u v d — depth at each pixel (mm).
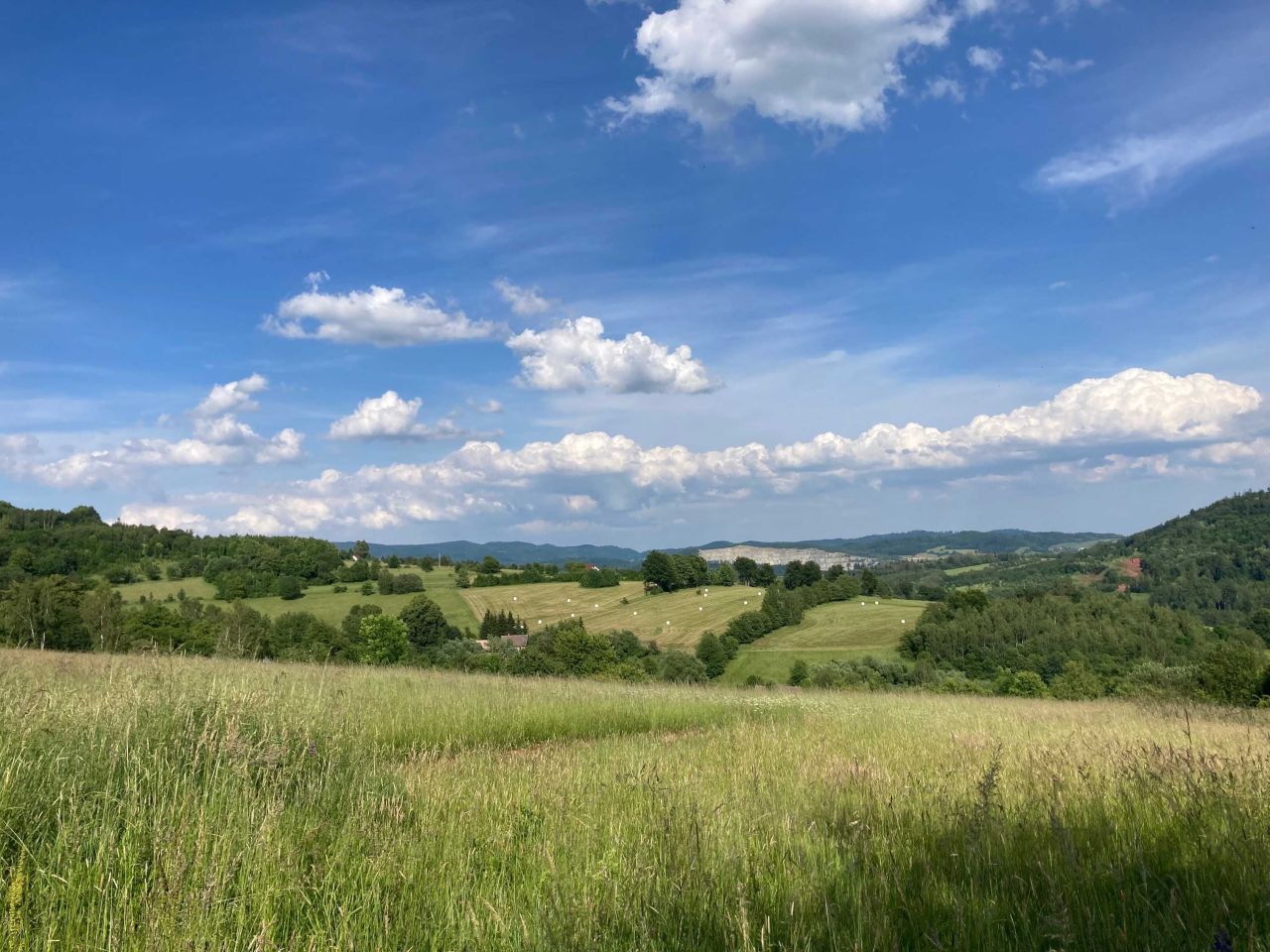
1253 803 5348
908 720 14578
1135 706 19625
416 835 4957
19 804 4336
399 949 3455
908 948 3393
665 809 5508
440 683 17375
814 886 3967
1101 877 4004
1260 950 3172
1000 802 5371
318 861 4320
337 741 6840
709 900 3787
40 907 3467
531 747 11086
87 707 6133
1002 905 3707
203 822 4289
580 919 3559
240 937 3293
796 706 17422
